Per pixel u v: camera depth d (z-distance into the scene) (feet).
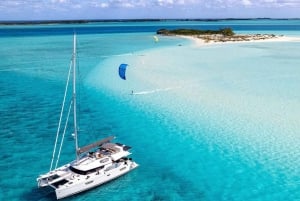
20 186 78.28
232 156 91.25
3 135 107.65
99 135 107.55
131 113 126.00
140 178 81.61
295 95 141.08
